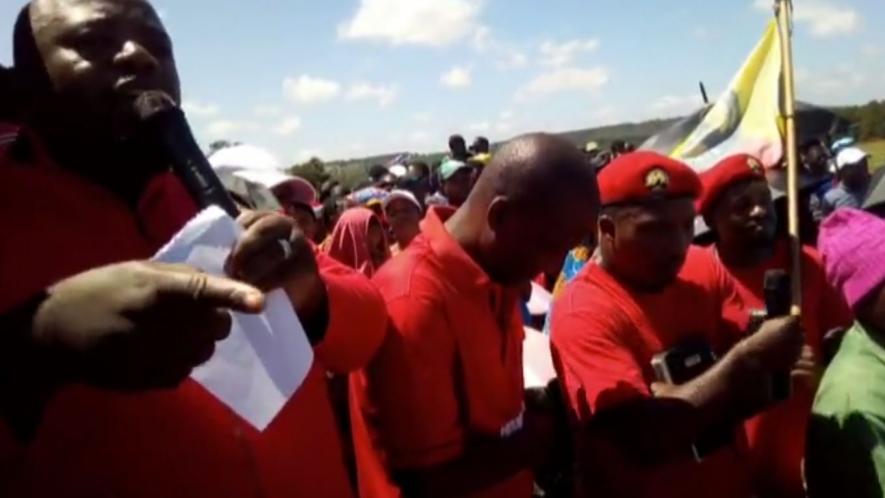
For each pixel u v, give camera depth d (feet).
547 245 6.76
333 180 44.47
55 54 4.11
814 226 13.16
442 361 6.66
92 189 4.37
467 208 6.99
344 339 5.08
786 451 8.86
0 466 3.88
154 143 4.17
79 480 4.02
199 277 3.01
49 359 3.22
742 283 9.77
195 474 4.23
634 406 7.30
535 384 8.87
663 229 7.73
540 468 8.79
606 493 8.01
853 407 7.21
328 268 5.31
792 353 7.48
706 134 11.30
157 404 4.14
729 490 8.02
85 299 3.07
